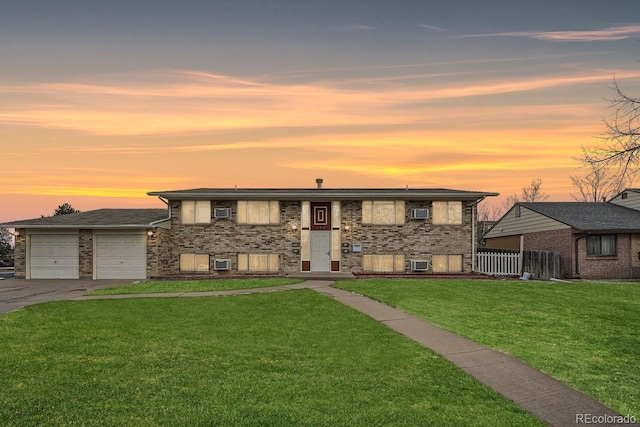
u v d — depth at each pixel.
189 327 10.38
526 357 8.27
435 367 7.55
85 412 5.51
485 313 12.45
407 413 5.68
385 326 10.58
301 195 23.23
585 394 6.53
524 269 24.34
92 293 16.20
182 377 6.87
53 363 7.43
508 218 32.47
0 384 6.42
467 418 5.58
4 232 34.44
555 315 12.34
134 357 7.86
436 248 23.89
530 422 5.50
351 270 23.77
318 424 5.30
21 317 11.27
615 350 8.87
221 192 23.52
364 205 23.94
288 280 19.97
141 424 5.21
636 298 15.66
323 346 8.80
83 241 22.38
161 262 22.78
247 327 10.43
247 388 6.45
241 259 23.81
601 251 25.30
